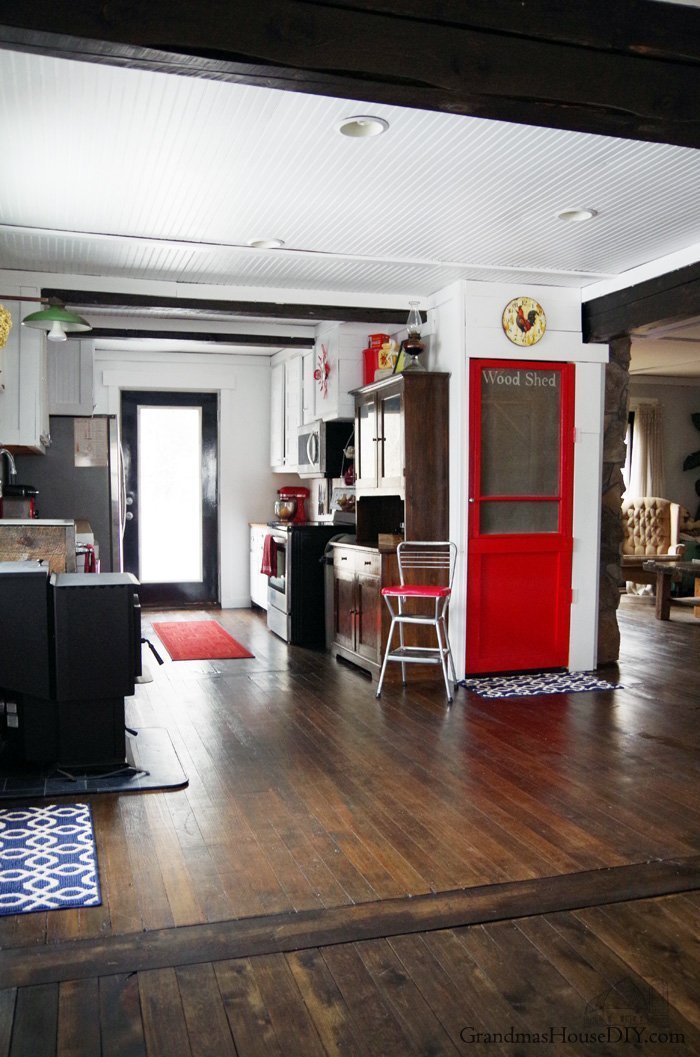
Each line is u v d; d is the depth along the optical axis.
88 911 2.46
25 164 3.43
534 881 2.67
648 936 2.34
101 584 3.54
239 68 2.25
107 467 6.95
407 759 3.90
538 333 5.49
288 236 4.47
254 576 8.60
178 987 2.09
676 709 4.82
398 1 2.28
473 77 2.35
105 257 4.85
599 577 5.90
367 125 3.07
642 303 5.06
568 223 4.26
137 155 3.35
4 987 2.09
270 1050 1.87
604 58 2.44
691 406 10.70
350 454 6.99
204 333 7.13
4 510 5.75
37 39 2.12
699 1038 1.91
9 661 3.51
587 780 3.62
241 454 8.77
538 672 5.65
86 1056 1.84
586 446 5.66
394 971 2.17
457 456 5.38
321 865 2.78
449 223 4.27
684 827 3.12
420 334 5.80
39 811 3.23
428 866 2.78
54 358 6.82
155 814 3.22
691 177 3.63
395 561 5.44
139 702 4.96
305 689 5.30
